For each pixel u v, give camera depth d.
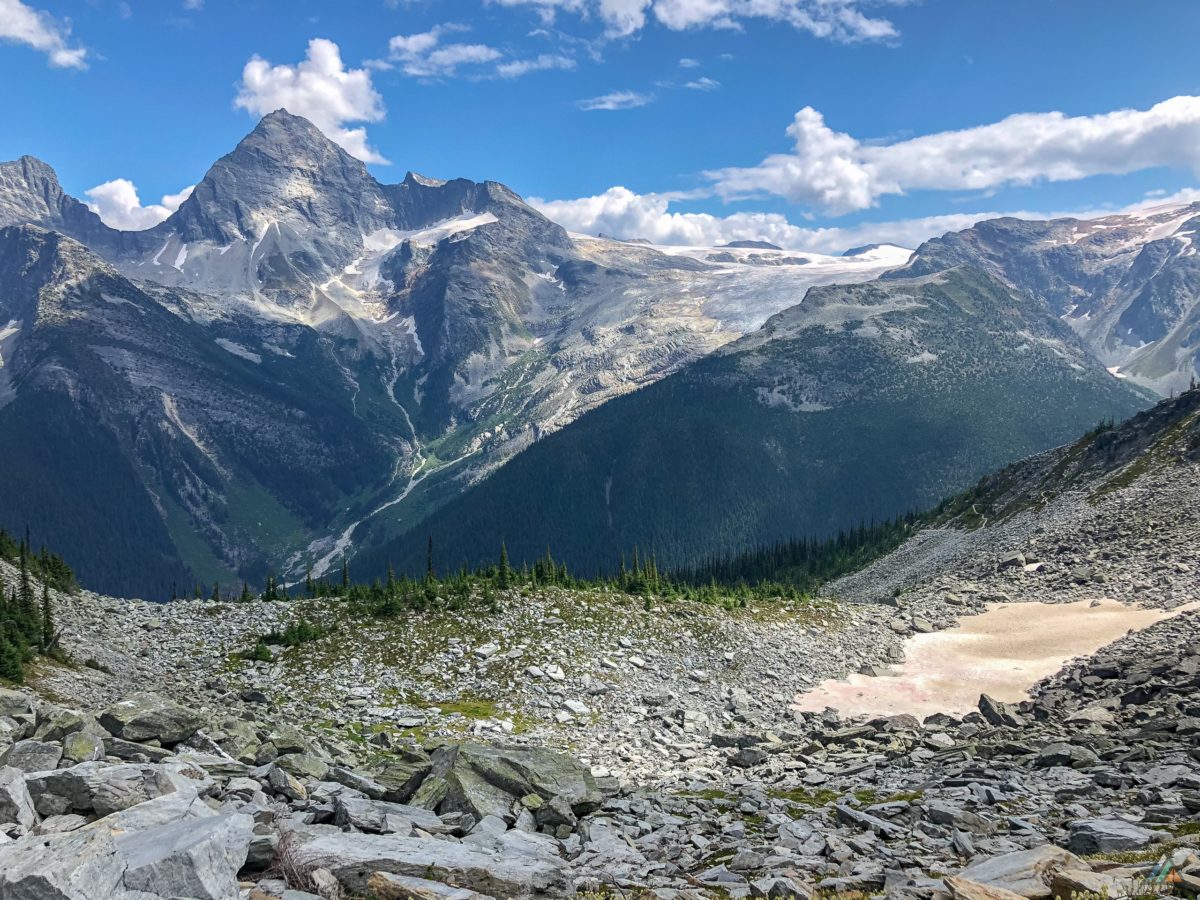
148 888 14.98
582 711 61.78
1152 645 67.31
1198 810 25.80
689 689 69.75
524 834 25.28
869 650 84.94
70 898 13.38
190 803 19.30
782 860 23.58
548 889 19.95
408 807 26.97
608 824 28.58
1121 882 17.45
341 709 57.88
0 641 44.22
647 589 91.00
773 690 72.31
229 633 71.94
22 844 14.65
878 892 20.14
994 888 17.70
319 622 73.88
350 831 21.98
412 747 32.81
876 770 42.22
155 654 66.25
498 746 31.72
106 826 17.52
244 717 48.03
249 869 18.45
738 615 88.69
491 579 84.12
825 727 60.03
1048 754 37.31
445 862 19.59
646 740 56.91
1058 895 17.69
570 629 75.50
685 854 25.84
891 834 27.06
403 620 74.19
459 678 65.62
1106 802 28.89
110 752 26.27
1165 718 41.59
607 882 21.16
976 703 68.25
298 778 28.61
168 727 28.23
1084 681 61.16
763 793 36.41
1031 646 81.56
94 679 49.62
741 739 55.97
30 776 19.41
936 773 38.59
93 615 71.81
